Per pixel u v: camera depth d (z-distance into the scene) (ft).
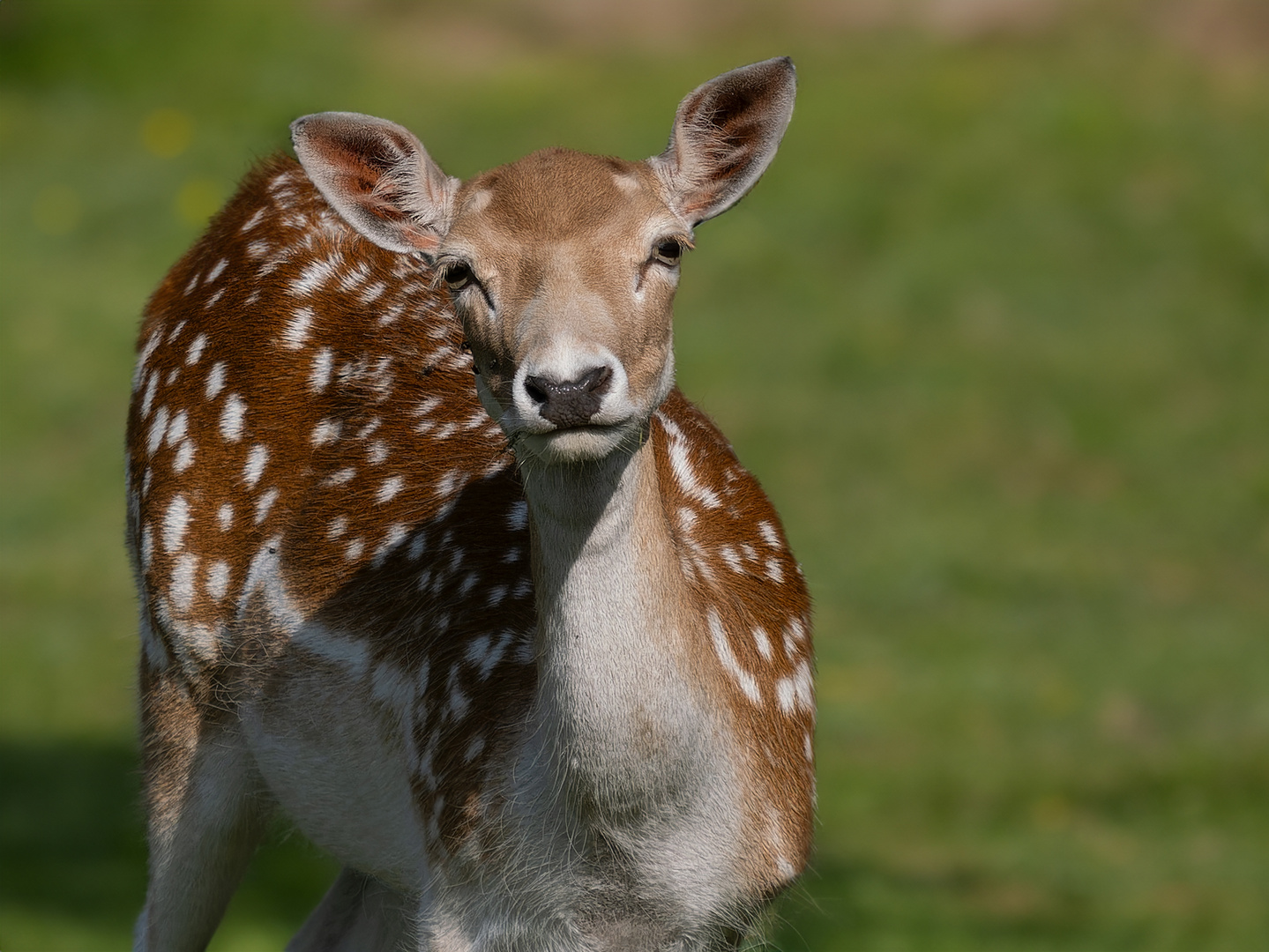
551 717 18.61
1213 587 54.95
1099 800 41.98
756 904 20.21
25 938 31.24
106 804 40.01
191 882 24.12
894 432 64.39
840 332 70.69
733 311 72.43
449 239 18.22
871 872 37.96
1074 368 68.39
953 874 38.14
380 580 22.16
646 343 17.57
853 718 45.88
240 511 23.40
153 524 23.97
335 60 93.15
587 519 17.87
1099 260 75.05
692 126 19.36
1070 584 54.70
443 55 94.43
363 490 22.74
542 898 19.84
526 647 20.34
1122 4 94.07
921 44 92.73
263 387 23.70
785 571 22.27
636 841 19.15
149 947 24.07
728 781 19.47
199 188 80.74
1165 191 79.10
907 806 41.60
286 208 25.07
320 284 24.08
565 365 16.47
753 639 20.66
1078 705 46.96
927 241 76.38
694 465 22.36
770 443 63.46
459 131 84.69
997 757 44.16
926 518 58.85
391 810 21.98
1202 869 38.52
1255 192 78.59
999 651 50.52
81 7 95.76
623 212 17.83
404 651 21.63
